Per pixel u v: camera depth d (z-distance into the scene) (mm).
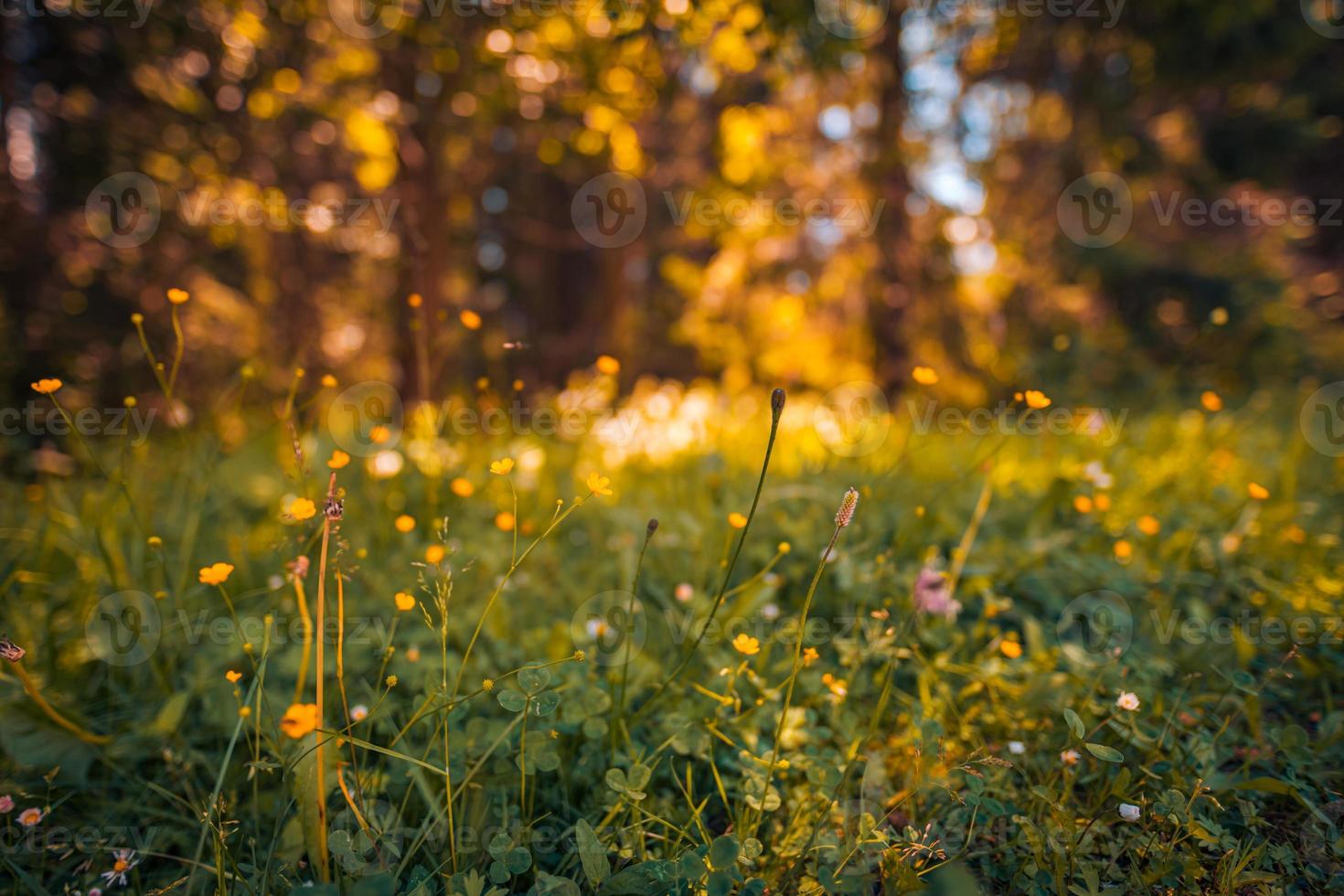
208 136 6777
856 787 1980
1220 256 11141
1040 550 2867
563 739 2039
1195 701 2109
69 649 2371
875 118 8266
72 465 4016
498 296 13539
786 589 2873
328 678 2248
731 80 7066
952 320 8898
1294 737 1831
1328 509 3461
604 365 3375
